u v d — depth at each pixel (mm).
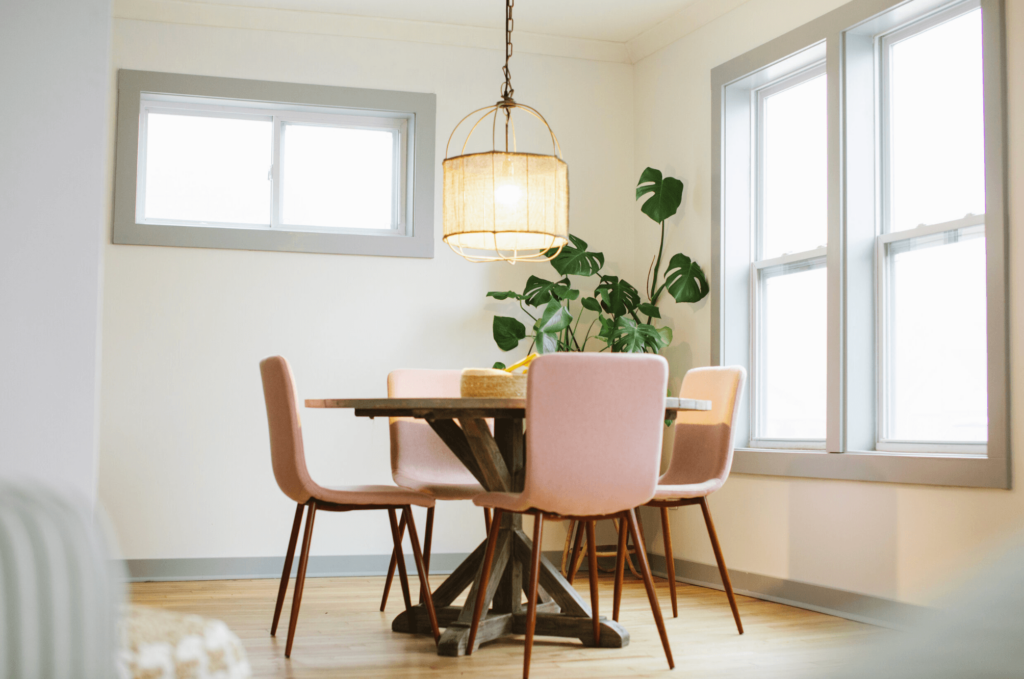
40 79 2205
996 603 370
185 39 4508
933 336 3367
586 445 2418
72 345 2164
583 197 5000
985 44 3008
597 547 4664
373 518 4527
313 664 2584
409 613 3047
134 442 4309
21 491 838
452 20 4730
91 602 808
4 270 2148
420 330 4676
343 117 4781
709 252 4398
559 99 5004
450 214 2965
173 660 1020
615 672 2504
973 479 2947
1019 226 2889
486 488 2904
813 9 3820
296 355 4523
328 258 4605
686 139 4613
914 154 3516
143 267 4391
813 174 4020
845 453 3494
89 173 2209
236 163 4680
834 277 3613
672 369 4641
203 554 4332
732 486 4109
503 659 2652
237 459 4410
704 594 3975
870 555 3340
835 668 404
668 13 4617
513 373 2775
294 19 4602
